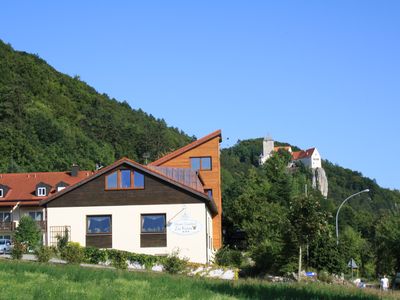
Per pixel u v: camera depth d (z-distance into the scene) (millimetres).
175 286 22531
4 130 106562
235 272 40812
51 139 118062
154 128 169375
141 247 46156
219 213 58531
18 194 67500
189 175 52000
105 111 167875
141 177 47000
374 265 56844
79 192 47094
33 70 163000
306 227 38531
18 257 38375
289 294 22750
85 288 21000
